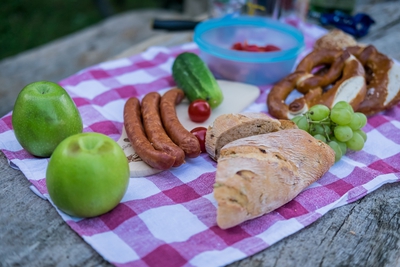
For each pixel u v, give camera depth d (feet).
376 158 1.74
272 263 1.23
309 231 1.36
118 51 3.38
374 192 1.55
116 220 1.33
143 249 1.24
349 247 1.31
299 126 1.70
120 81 2.26
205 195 1.47
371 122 1.98
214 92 1.96
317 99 1.94
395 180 1.59
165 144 1.52
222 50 2.20
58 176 1.23
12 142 1.68
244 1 2.95
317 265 1.24
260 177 1.32
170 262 1.20
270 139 1.46
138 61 2.50
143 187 1.49
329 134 1.70
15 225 1.32
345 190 1.52
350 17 2.92
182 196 1.46
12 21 5.36
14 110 1.52
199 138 1.70
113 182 1.27
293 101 1.97
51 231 1.30
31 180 1.47
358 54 2.17
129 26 3.70
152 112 1.72
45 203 1.41
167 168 1.50
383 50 2.67
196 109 1.86
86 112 1.94
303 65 2.13
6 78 3.01
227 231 1.32
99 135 1.30
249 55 2.16
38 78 3.05
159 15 3.98
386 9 3.27
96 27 3.68
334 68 2.06
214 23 2.44
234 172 1.31
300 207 1.43
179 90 1.98
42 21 5.41
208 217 1.37
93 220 1.33
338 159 1.64
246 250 1.24
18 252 1.23
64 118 1.52
